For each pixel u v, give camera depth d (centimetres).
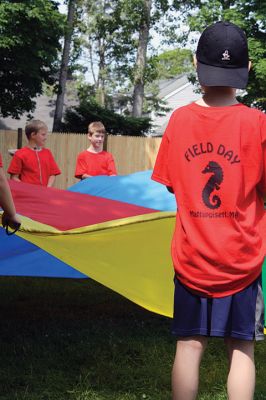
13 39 2248
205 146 261
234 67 266
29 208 448
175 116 273
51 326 457
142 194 578
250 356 258
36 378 354
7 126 3750
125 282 369
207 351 405
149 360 387
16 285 588
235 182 255
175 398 258
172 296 371
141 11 3434
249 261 253
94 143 729
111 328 455
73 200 482
